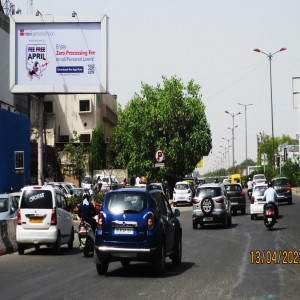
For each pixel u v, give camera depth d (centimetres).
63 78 3738
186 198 4912
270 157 11825
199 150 5809
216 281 1166
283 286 1081
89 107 7356
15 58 3753
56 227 1855
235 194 3784
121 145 7212
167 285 1120
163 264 1302
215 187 2872
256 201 3303
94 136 6825
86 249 1755
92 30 3738
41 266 1508
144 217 1284
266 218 2544
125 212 1291
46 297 990
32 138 5950
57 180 6225
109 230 1291
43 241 1839
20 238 1848
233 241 2114
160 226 1305
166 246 1344
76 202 3653
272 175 7844
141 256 1270
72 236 2088
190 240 2223
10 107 4456
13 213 2234
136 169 5872
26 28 3759
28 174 4434
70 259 1703
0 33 4241
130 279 1217
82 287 1107
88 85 3722
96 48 3731
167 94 5844
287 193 4528
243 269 1350
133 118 5956
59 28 3744
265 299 945
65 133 7356
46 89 3731
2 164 3866
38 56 3747
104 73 3719
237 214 3891
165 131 5809
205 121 5912
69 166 6372
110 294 1015
